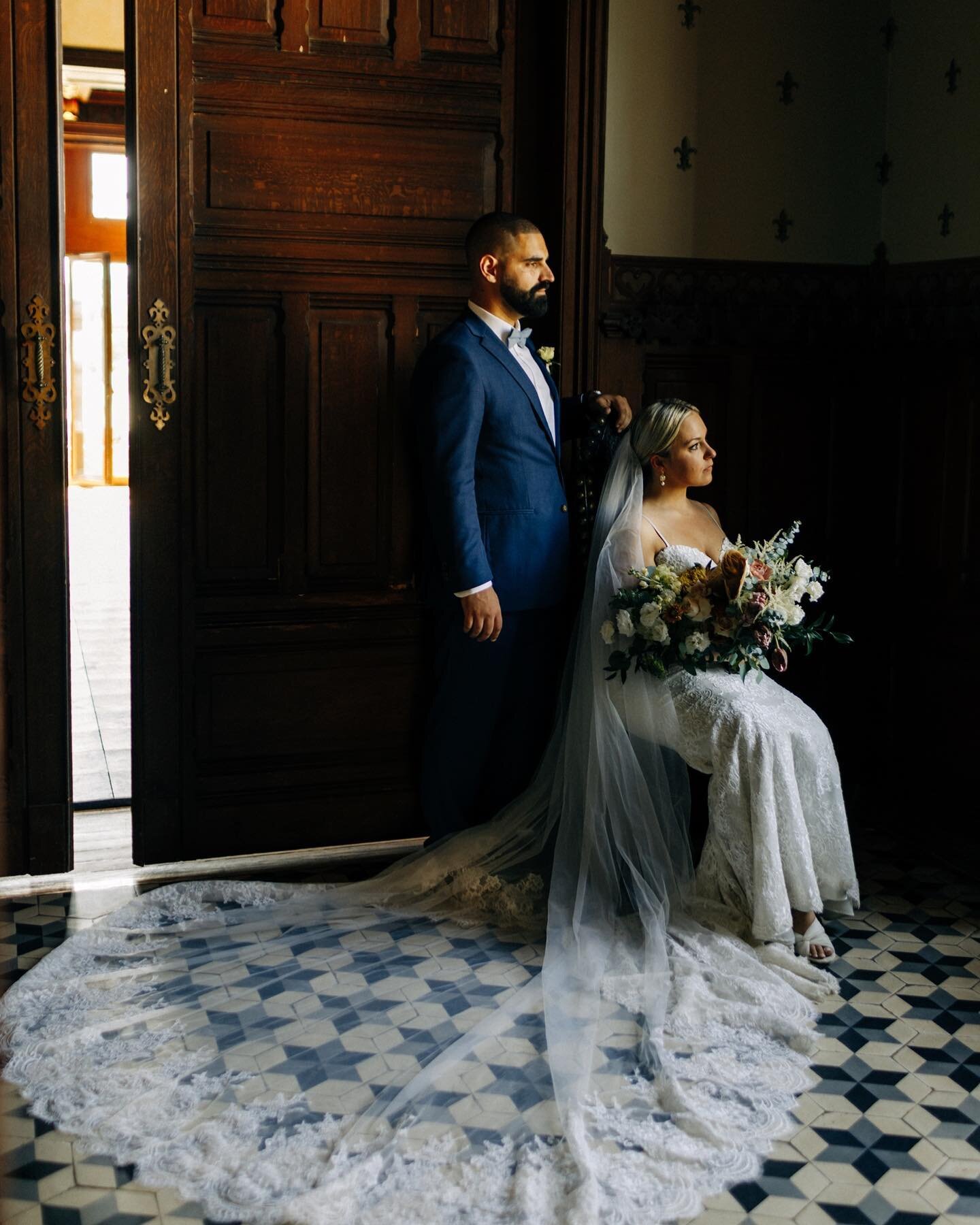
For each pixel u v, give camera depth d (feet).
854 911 11.57
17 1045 9.02
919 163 13.78
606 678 11.32
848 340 14.46
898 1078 8.73
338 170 12.57
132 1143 7.83
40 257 11.68
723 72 13.62
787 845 10.56
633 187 13.47
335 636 13.03
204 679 12.67
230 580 12.66
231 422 12.50
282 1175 7.51
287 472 12.71
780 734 10.64
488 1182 7.44
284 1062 8.80
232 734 12.81
